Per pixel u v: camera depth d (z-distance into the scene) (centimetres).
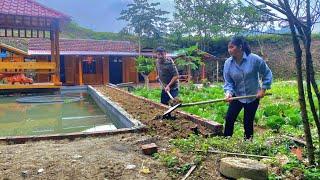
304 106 386
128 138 571
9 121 1015
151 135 603
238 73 554
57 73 1931
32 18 1892
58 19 1916
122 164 433
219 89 2034
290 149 520
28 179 388
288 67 3803
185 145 505
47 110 1255
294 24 346
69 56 2900
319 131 390
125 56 3084
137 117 814
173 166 423
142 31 4225
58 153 479
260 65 542
